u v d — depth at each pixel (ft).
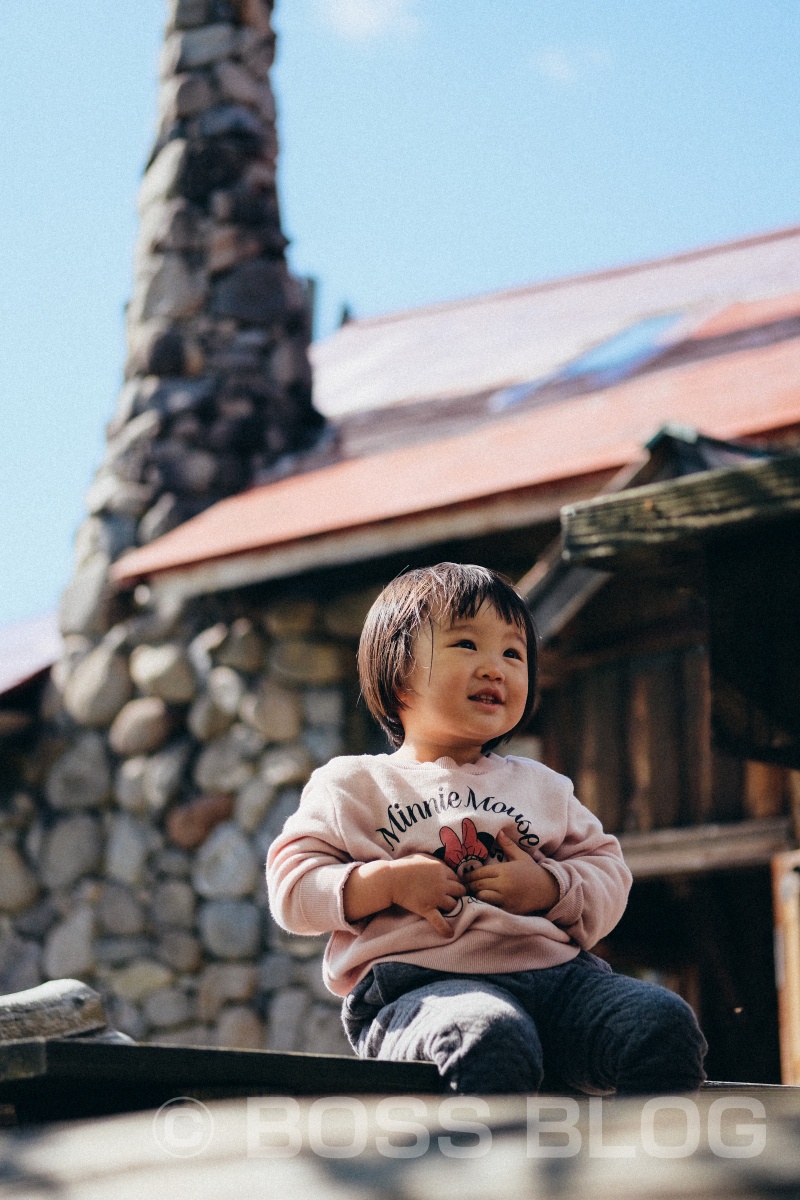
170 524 35.50
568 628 26.86
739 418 26.21
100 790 33.81
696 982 27.89
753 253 44.27
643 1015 7.32
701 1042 7.35
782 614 13.48
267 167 39.11
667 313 40.60
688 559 14.40
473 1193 2.91
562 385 36.19
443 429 35.99
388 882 7.83
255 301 38.22
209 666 33.24
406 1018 7.34
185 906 32.07
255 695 32.30
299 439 38.40
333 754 31.48
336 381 45.85
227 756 32.42
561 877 8.13
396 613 8.54
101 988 32.53
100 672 34.37
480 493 27.35
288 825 8.38
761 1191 2.81
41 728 35.27
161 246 38.24
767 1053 26.25
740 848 24.35
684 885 26.71
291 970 30.81
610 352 38.27
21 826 34.81
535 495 26.91
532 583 23.89
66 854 33.78
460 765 8.51
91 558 35.65
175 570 32.58
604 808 26.55
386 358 46.47
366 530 29.22
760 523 13.32
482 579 8.53
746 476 13.32
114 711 34.17
